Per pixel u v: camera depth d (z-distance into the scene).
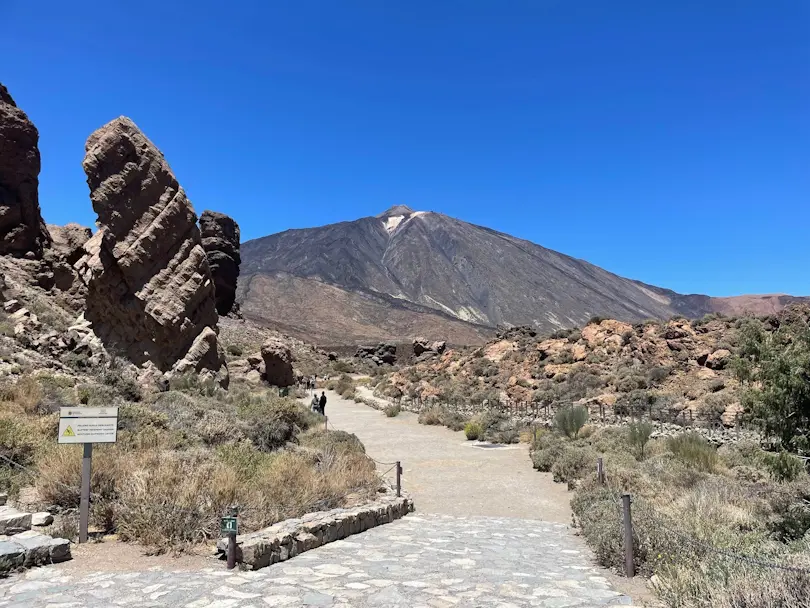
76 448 10.20
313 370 74.81
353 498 12.16
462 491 15.72
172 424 15.75
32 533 7.24
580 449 18.56
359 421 33.22
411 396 41.16
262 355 47.62
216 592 5.77
